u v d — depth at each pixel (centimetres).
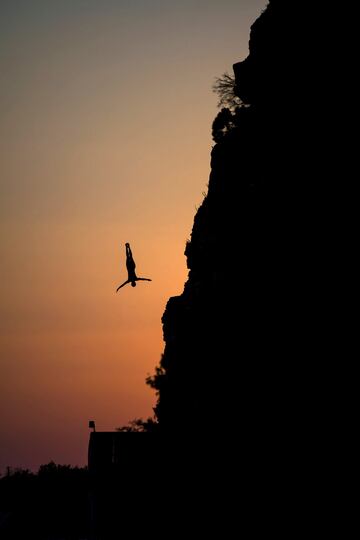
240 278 18938
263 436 15812
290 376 15538
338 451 13638
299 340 15638
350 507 12962
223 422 17912
